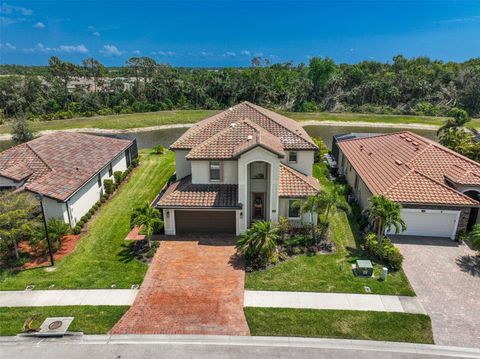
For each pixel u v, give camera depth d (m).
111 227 27.19
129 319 17.45
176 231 25.89
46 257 23.09
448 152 29.81
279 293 19.28
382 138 38.06
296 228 25.91
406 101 101.50
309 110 101.62
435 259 22.38
